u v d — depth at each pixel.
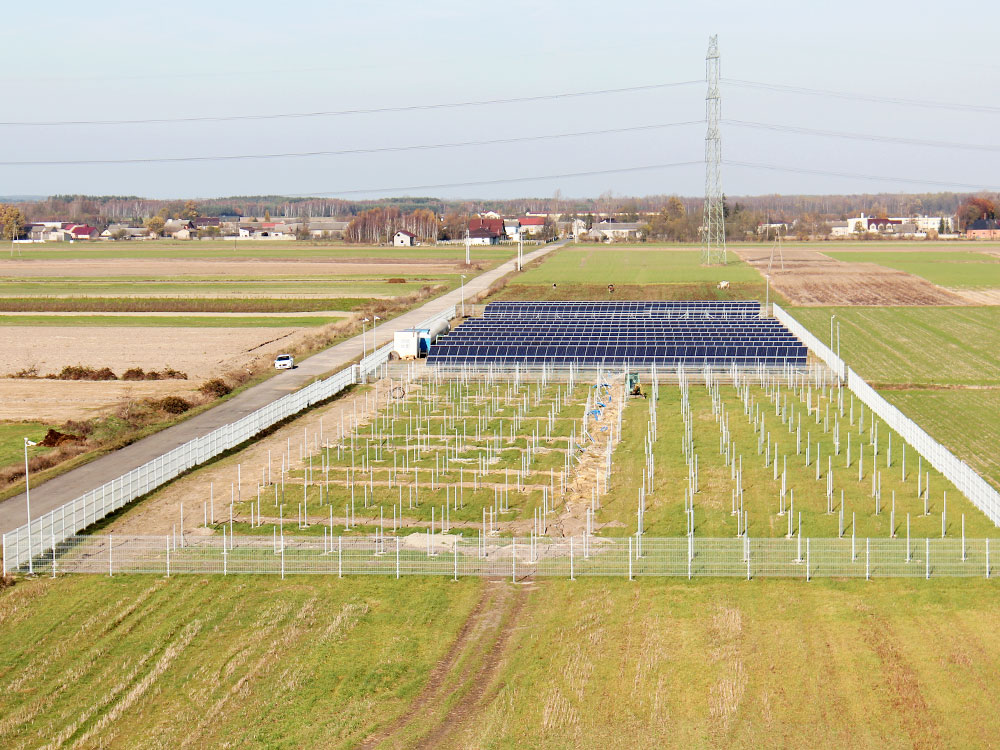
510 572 60.97
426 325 149.50
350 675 48.97
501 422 100.06
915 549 63.88
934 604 55.72
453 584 59.34
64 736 43.38
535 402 109.88
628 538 66.19
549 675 48.81
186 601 56.81
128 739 43.31
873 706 45.62
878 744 42.81
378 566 61.81
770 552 63.72
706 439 92.38
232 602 56.75
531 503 74.44
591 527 69.12
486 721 44.94
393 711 45.88
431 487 78.06
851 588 58.00
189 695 46.91
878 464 83.44
